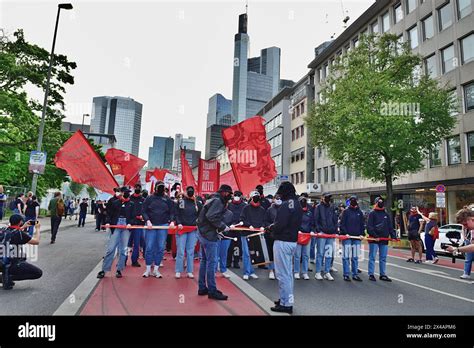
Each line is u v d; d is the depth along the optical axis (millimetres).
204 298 5738
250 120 10867
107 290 6047
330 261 8258
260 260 7820
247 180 10695
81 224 25172
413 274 9508
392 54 22062
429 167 25109
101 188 9422
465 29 22984
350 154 20484
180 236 7410
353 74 21391
